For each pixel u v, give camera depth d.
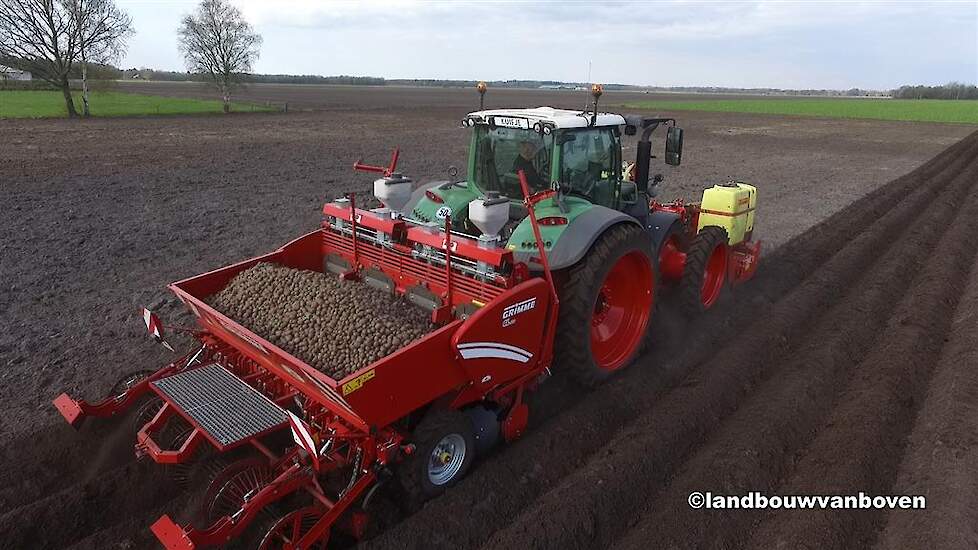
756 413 5.16
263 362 4.29
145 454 4.13
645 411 5.29
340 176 16.59
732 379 5.63
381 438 3.70
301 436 3.49
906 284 8.73
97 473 4.31
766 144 29.64
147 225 10.66
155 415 4.32
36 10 31.02
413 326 4.18
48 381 5.39
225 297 4.80
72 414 4.26
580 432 4.89
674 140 6.33
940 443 4.72
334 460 3.70
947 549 3.67
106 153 19.22
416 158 20.83
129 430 4.60
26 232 9.95
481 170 5.87
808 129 38.44
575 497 4.06
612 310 5.79
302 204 12.82
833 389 5.70
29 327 6.45
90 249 9.16
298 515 3.43
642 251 5.36
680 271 6.83
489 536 3.92
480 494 4.17
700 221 7.97
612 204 6.18
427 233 4.54
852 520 4.02
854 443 4.72
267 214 11.79
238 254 9.13
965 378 5.59
